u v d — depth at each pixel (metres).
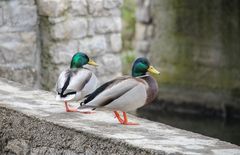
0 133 7.14
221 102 18.25
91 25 11.09
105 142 6.14
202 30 18.64
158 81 19.41
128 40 22.69
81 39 11.00
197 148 5.93
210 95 18.45
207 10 18.52
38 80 10.84
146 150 5.82
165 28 19.36
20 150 6.93
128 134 6.33
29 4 10.65
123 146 6.00
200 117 18.47
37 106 7.31
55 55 10.78
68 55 10.86
